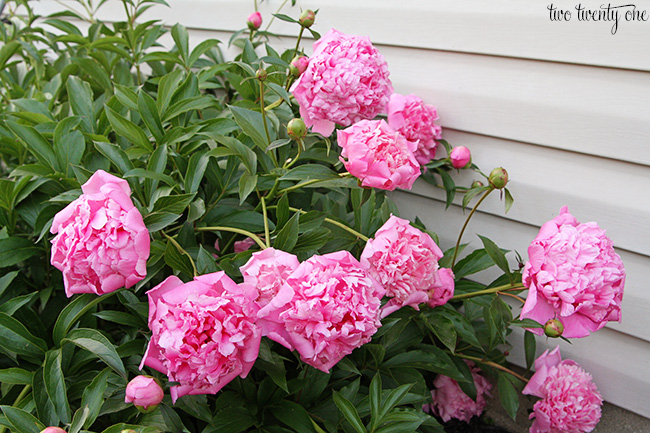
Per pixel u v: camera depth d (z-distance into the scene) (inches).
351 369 47.6
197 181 51.9
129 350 45.2
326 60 53.4
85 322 51.7
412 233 47.8
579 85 57.4
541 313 46.4
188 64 73.8
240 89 69.7
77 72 83.4
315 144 67.1
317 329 39.1
